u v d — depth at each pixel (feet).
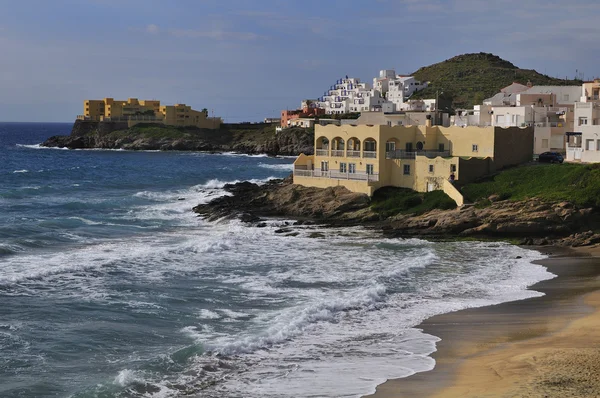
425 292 134.92
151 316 117.60
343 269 155.63
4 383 88.84
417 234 199.00
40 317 115.24
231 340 105.19
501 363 92.38
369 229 209.97
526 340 103.14
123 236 200.34
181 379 90.07
